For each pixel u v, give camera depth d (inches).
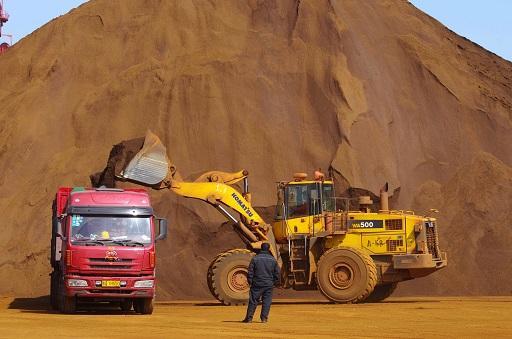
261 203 1626.5
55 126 1824.6
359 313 926.4
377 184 1686.8
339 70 1812.3
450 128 1863.9
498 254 1612.9
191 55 1866.4
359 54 1872.5
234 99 1761.8
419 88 1910.7
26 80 1957.4
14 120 1835.6
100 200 892.0
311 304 1122.0
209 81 1780.3
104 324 761.0
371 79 1847.9
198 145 1711.4
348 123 1742.1
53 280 1059.9
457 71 1996.8
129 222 890.1
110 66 1923.0
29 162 1766.7
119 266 876.6
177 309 1031.0
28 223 1632.6
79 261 871.7
